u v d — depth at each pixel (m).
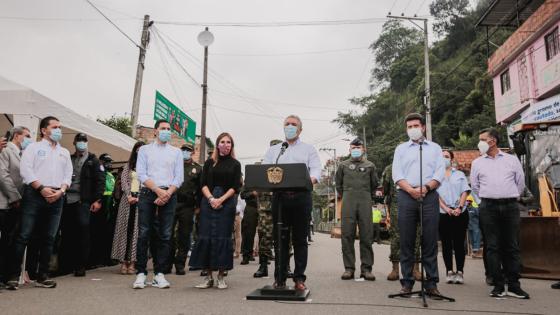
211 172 5.40
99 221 7.91
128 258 6.84
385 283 5.99
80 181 6.54
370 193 6.74
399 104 46.03
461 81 34.31
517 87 20.08
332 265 8.51
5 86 6.27
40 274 5.27
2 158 5.18
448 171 6.52
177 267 6.99
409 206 4.89
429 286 4.76
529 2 20.69
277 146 5.43
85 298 4.53
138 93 16.38
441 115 35.62
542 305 4.45
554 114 16.73
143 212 5.42
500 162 5.26
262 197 6.91
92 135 8.22
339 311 3.97
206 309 4.00
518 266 5.02
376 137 47.62
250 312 3.88
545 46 17.62
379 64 55.16
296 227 5.03
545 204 7.70
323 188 66.69
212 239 5.33
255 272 7.29
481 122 30.16
